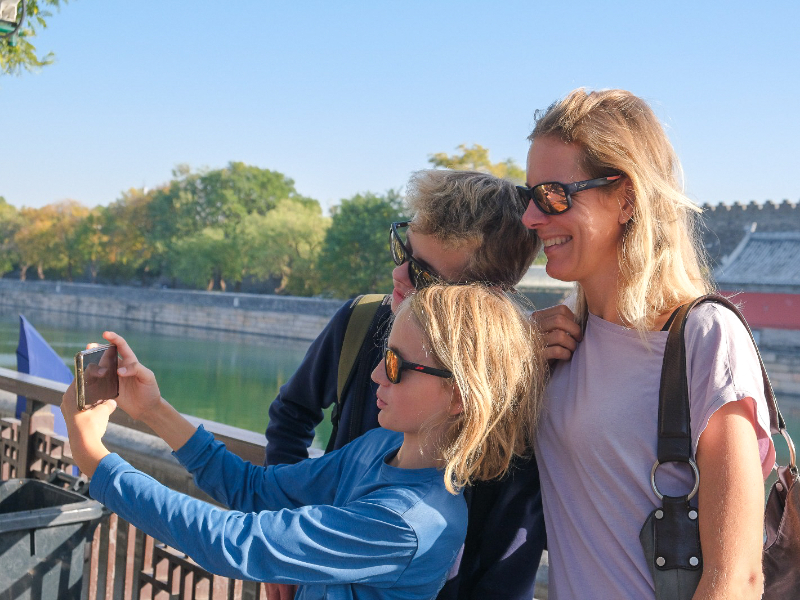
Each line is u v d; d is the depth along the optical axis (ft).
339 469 5.18
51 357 15.48
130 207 296.30
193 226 284.20
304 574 4.12
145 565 7.73
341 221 187.62
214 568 4.15
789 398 132.57
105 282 308.40
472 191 5.32
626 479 4.24
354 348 6.08
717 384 3.94
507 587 5.05
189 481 8.65
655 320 4.42
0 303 263.49
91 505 6.72
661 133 4.58
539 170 4.65
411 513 4.22
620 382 4.36
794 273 145.48
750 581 3.71
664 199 4.40
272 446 6.62
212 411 104.73
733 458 3.83
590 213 4.50
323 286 208.64
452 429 4.40
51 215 316.40
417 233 5.48
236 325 201.87
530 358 4.49
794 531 4.33
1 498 7.22
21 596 6.37
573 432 4.45
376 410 5.92
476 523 5.00
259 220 248.52
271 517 4.22
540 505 5.16
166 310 218.59
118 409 9.87
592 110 4.50
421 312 4.36
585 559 4.41
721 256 159.63
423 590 4.38
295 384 6.57
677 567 3.96
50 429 10.45
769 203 161.58
